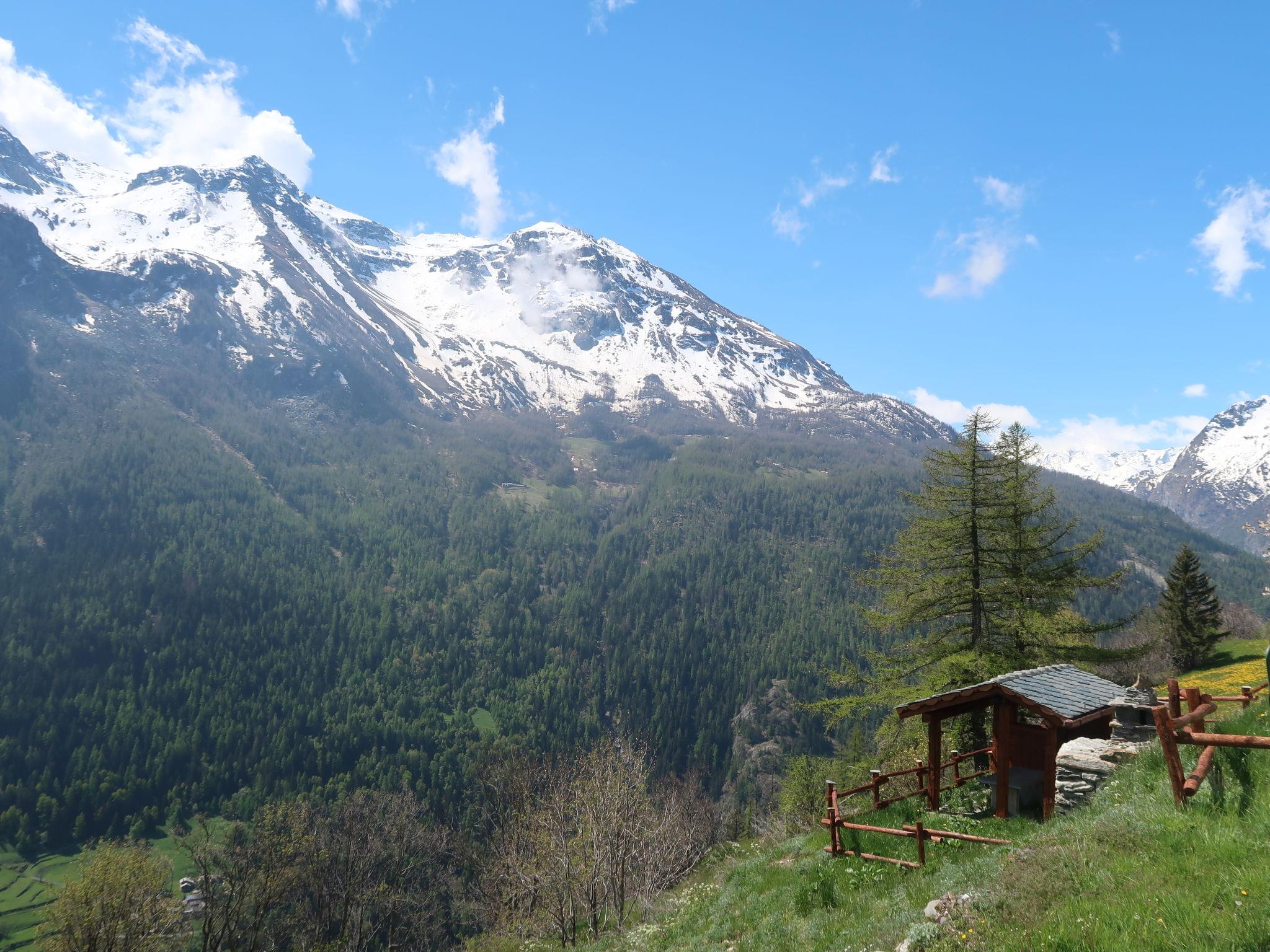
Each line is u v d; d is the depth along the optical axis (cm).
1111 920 708
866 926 1077
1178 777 905
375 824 5953
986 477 2916
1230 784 931
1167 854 821
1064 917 745
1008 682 1609
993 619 2834
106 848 4503
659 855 3356
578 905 3497
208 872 4681
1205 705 983
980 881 1016
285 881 5016
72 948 4144
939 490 2914
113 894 4294
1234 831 809
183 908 4784
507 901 4278
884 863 1385
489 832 7962
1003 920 828
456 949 5147
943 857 1305
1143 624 8069
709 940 1450
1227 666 7019
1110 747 1472
